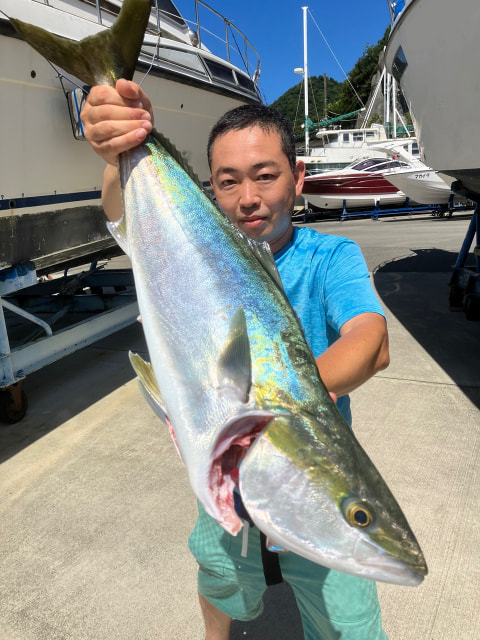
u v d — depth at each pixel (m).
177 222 1.27
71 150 4.05
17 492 2.88
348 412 1.54
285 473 0.96
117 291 7.08
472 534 2.38
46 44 1.38
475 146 4.91
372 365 1.18
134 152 1.37
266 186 1.36
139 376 1.20
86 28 4.20
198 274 1.19
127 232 1.35
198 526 1.55
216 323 1.12
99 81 1.41
